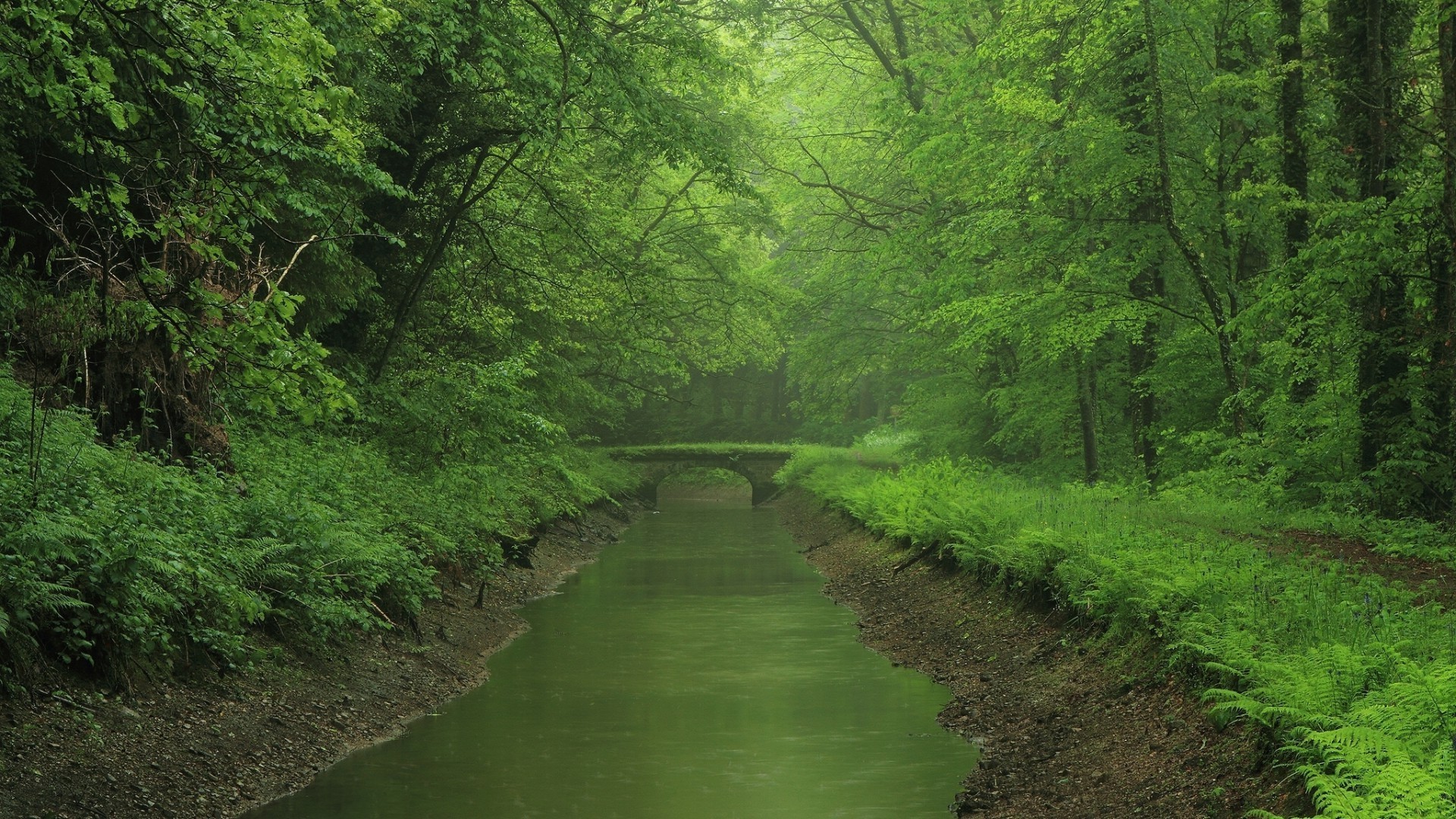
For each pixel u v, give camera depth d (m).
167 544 10.34
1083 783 9.73
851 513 32.34
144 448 12.34
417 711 13.32
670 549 34.38
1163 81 23.22
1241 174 24.19
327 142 15.05
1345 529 16.67
